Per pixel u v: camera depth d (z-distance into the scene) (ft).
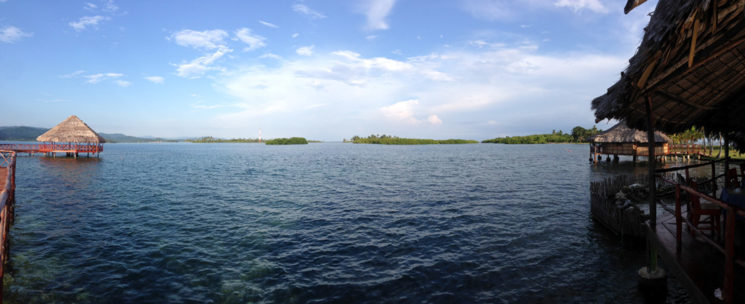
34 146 173.78
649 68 15.40
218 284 28.22
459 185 82.23
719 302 13.60
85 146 182.29
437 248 36.55
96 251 35.50
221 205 59.67
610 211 40.98
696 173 85.46
